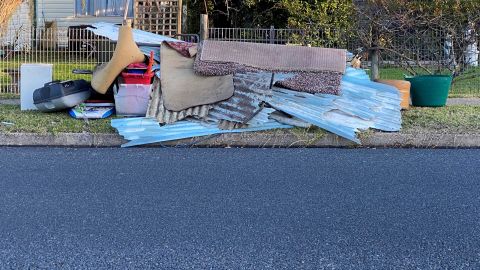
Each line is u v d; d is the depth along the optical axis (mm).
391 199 5746
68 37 12945
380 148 8383
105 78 9281
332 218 5168
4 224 4973
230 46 10086
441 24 12000
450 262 4230
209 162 7332
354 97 9281
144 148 8234
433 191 6035
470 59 12297
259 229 4883
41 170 6848
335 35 12969
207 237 4703
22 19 18859
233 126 8523
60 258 4273
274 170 6926
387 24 12055
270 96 8891
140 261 4227
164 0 16359
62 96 9164
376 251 4422
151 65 9328
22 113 9586
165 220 5098
